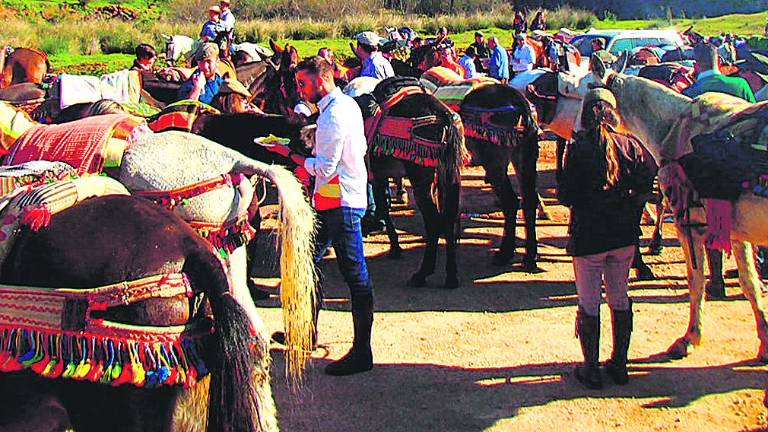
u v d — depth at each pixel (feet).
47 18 125.18
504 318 23.71
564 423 17.31
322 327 23.13
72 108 21.44
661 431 16.97
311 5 133.39
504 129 27.55
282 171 13.61
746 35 106.73
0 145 15.88
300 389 18.94
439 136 25.23
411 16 130.41
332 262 30.22
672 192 20.06
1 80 34.01
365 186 19.12
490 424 17.29
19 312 10.43
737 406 18.03
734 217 18.42
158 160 13.66
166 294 10.55
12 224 10.83
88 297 10.32
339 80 39.88
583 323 18.61
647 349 21.20
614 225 17.95
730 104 19.36
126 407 10.36
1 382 10.47
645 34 75.51
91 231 10.73
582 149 17.61
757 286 19.90
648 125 20.89
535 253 28.45
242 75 42.09
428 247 26.66
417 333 22.48
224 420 10.52
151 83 36.91
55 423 11.08
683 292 25.90
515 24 104.27
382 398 18.51
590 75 29.91
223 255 13.73
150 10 137.28
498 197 28.99
